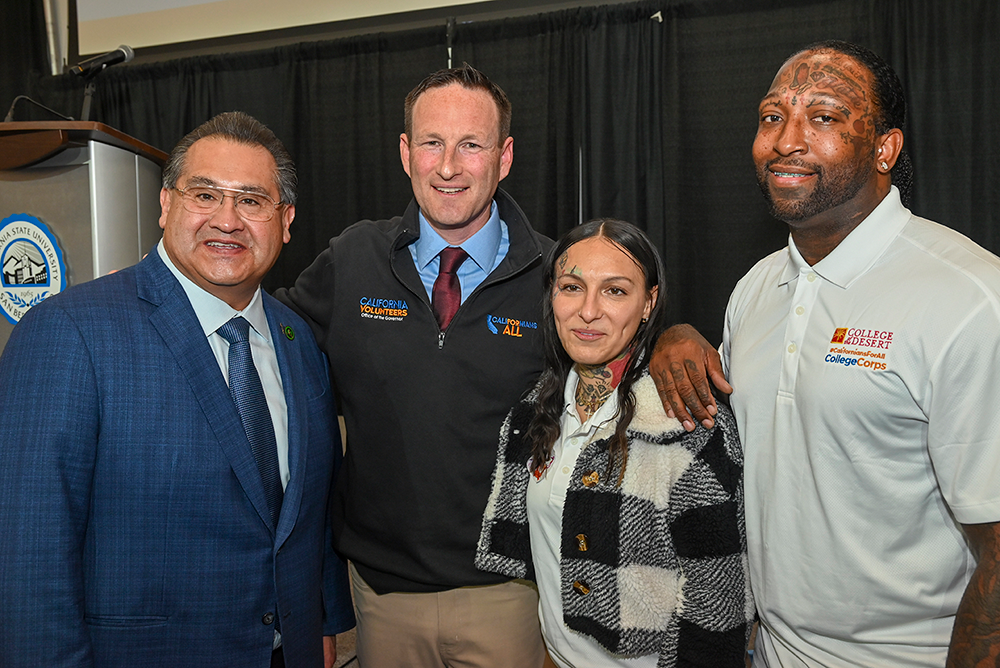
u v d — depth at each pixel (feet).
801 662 4.17
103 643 3.97
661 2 10.11
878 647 3.91
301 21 12.43
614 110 10.56
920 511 3.78
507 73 10.94
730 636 3.82
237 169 4.27
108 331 4.09
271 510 4.45
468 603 5.24
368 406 5.27
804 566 4.03
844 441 3.82
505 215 5.66
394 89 11.62
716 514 3.86
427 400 5.13
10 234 6.33
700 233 10.05
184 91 12.94
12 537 3.70
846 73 3.83
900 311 3.70
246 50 12.62
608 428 4.32
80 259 6.20
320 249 12.23
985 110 8.83
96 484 3.99
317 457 4.88
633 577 4.01
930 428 3.59
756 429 4.28
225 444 4.20
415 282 5.24
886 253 3.92
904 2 9.07
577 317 4.32
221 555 4.19
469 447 5.13
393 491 5.17
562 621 4.47
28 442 3.77
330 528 5.71
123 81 13.37
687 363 4.18
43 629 3.68
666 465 4.02
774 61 9.64
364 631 5.54
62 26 13.97
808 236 4.11
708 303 10.03
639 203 10.48
